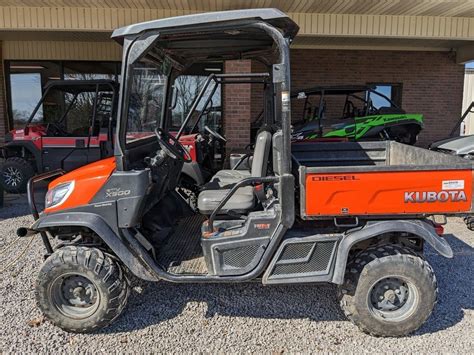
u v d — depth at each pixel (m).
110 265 2.68
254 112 9.54
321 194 2.55
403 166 2.53
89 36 8.87
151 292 3.27
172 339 2.66
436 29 7.00
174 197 3.62
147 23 2.50
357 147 3.86
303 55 10.41
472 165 2.54
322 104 8.11
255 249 2.64
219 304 3.10
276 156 2.77
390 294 2.67
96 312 2.67
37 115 9.69
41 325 2.81
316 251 2.64
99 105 7.12
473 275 3.63
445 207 2.57
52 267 2.65
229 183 3.78
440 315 2.94
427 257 4.06
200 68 6.41
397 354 2.49
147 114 3.12
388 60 10.59
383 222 2.63
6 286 3.41
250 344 2.60
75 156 6.99
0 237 4.70
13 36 8.91
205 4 6.16
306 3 6.21
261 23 2.44
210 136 5.58
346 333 2.73
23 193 7.10
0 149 7.29
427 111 10.89
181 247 3.11
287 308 3.05
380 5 6.30
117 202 2.64
